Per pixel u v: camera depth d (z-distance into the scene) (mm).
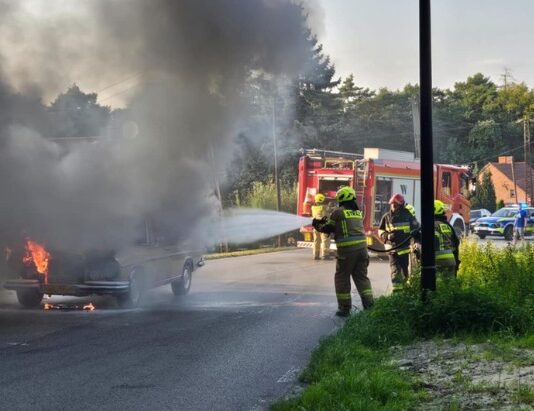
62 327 9703
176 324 9969
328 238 22047
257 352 8039
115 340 8758
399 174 21844
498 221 37750
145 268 11875
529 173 66438
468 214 25312
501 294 8883
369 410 5152
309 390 5660
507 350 7066
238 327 9734
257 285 15203
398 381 5922
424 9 8531
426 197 8625
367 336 7934
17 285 11055
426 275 8617
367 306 10586
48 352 8023
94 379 6781
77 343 8555
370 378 5887
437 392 5711
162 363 7477
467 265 13086
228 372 7074
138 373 7035
